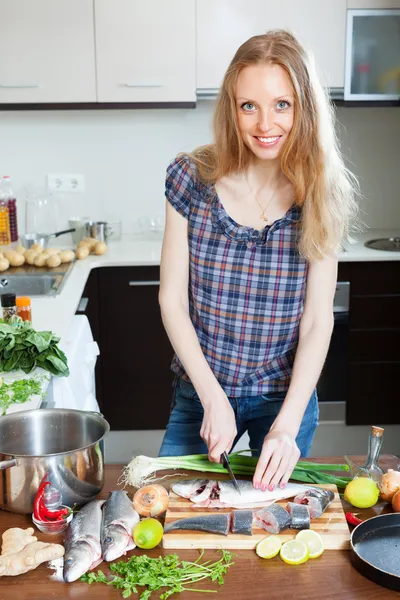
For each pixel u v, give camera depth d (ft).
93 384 9.19
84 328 8.85
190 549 4.50
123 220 14.10
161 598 4.04
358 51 12.36
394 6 12.23
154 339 12.64
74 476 4.78
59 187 13.92
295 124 5.39
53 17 12.18
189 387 6.53
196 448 6.48
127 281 12.38
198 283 6.24
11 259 11.82
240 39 12.31
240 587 4.14
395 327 12.51
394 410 12.87
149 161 13.87
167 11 12.21
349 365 12.63
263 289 6.10
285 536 4.50
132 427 13.00
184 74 12.41
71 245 13.46
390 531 4.58
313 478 5.18
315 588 4.13
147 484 5.15
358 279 12.28
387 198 14.10
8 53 12.28
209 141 13.79
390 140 13.88
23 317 8.13
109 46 12.30
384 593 4.09
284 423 5.53
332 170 5.68
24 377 6.73
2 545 4.41
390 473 4.98
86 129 13.73
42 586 4.16
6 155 13.79
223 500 4.82
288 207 5.95
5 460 4.75
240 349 6.34
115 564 4.31
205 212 6.07
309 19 12.25
